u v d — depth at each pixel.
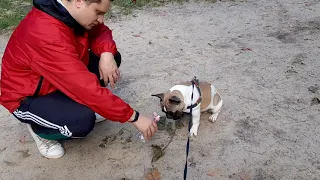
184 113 1.46
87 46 1.27
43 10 1.10
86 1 1.07
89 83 1.11
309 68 1.93
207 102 1.44
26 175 1.32
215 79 1.85
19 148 1.44
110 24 2.57
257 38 2.30
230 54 2.10
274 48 2.16
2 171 1.34
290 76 1.86
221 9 2.79
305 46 2.18
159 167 1.34
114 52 1.40
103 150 1.41
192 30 2.45
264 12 2.71
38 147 1.38
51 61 1.09
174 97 1.32
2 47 2.28
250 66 1.97
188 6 2.85
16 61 1.16
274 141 1.43
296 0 2.92
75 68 1.10
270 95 1.71
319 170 1.30
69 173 1.32
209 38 2.32
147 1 2.92
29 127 1.36
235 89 1.76
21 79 1.19
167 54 2.13
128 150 1.41
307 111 1.60
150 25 2.54
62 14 1.09
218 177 1.28
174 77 1.89
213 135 1.47
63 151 1.40
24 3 2.92
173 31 2.44
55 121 1.22
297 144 1.42
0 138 1.50
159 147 1.42
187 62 2.03
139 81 1.86
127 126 1.53
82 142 1.45
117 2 2.89
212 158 1.36
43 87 1.20
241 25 2.51
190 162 1.35
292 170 1.31
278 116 1.57
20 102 1.22
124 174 1.31
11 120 1.61
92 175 1.31
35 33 1.08
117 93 1.76
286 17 2.61
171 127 1.51
